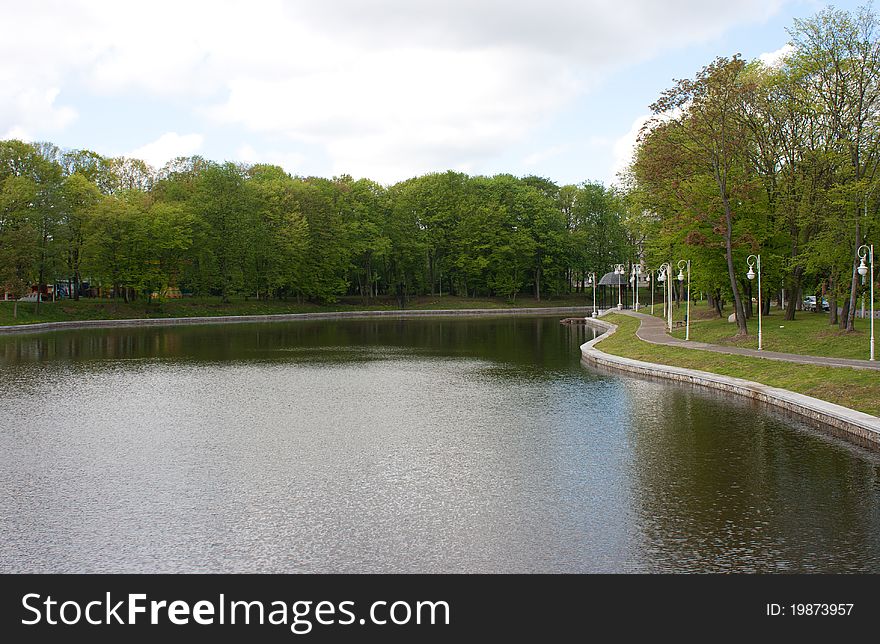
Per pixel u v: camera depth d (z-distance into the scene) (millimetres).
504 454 16109
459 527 11406
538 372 32031
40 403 23531
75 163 81688
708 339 39344
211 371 32812
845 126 35531
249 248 86375
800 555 10242
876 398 19375
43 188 66250
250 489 13500
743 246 39625
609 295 114812
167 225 76562
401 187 116875
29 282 67125
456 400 23984
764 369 26438
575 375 30859
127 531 11359
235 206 85812
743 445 16719
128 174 95125
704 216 37938
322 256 96312
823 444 16703
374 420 20359
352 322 78125
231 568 10055
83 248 73688
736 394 24641
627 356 36000
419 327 68625
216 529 11414
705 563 10039
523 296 117125
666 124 39312
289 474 14539
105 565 10164
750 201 37781
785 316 44219
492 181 115125
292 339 53250
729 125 37188
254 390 26594
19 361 37031
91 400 24172
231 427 19406
